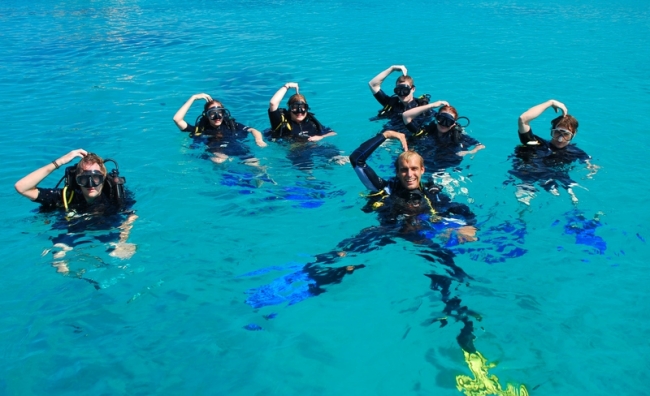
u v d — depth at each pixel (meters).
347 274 4.40
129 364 3.49
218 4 22.61
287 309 4.01
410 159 4.96
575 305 4.01
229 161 6.85
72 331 3.80
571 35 15.24
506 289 4.20
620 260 4.59
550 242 4.85
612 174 6.25
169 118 8.63
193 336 3.74
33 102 9.46
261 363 3.48
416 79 10.69
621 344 3.61
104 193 5.46
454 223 4.98
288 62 12.35
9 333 3.78
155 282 4.37
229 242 4.96
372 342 3.66
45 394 3.26
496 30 16.05
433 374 3.37
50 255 4.75
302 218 5.40
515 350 3.55
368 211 5.25
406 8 20.89
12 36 15.51
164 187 6.11
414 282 4.29
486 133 7.68
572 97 9.38
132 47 14.09
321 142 7.46
